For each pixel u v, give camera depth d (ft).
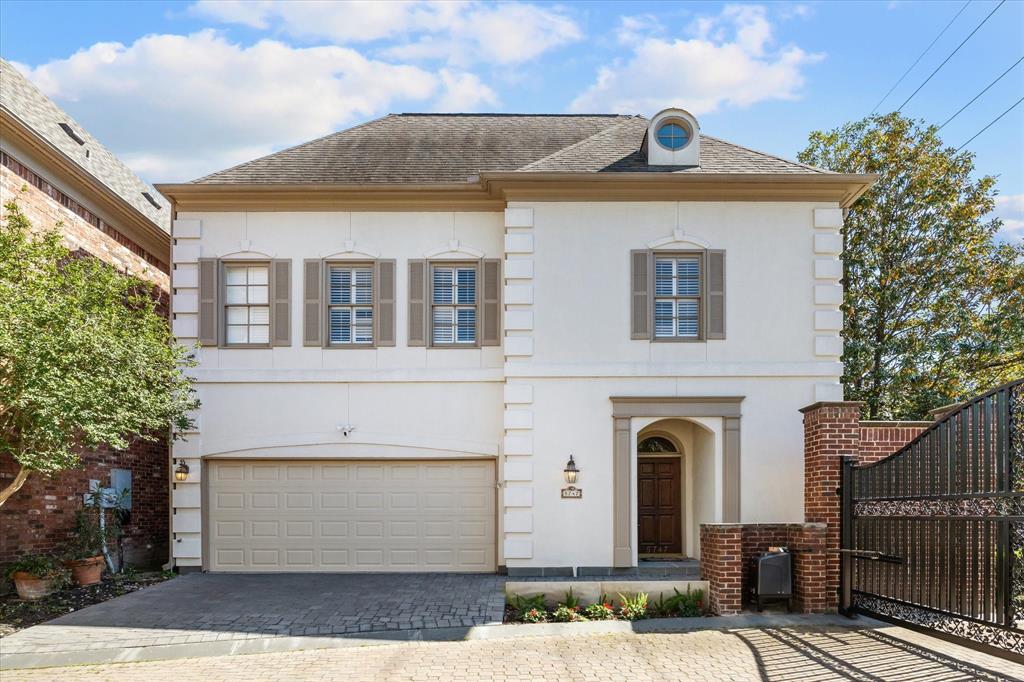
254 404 45.75
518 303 44.16
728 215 44.91
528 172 43.55
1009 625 23.75
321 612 34.12
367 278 47.03
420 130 56.80
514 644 29.14
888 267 63.46
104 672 26.40
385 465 46.03
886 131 63.87
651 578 41.96
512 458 43.57
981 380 61.93
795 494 43.24
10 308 29.71
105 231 48.14
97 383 32.30
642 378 43.93
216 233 46.52
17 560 38.47
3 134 38.09
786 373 43.88
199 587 40.14
